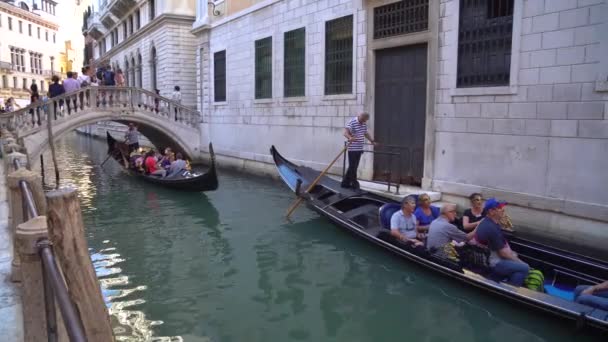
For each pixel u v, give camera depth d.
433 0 8.45
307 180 9.47
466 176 8.07
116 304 5.52
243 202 10.62
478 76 7.81
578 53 6.43
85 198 11.49
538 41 6.88
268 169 13.59
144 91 16.45
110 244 7.86
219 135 16.42
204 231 8.49
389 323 5.05
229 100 15.62
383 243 6.62
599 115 6.25
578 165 6.52
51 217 2.19
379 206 7.89
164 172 12.93
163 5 21.25
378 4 9.59
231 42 15.27
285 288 5.97
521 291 4.87
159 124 16.80
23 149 10.62
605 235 6.22
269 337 4.76
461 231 5.94
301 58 12.03
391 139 9.78
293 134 12.52
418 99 9.13
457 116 8.15
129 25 28.61
